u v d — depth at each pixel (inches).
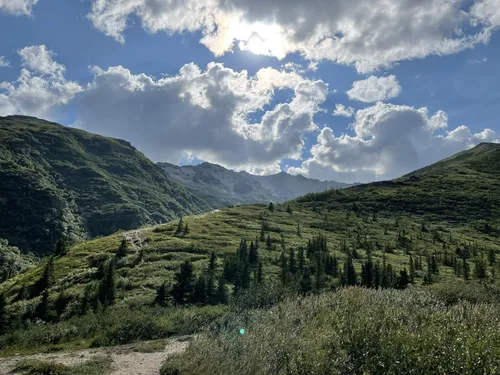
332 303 571.5
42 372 476.7
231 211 6304.1
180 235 4156.0
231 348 443.2
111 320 954.7
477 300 597.9
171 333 832.9
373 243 4347.9
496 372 237.5
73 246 4008.4
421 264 3366.1
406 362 269.7
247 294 981.8
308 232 4911.4
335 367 292.8
